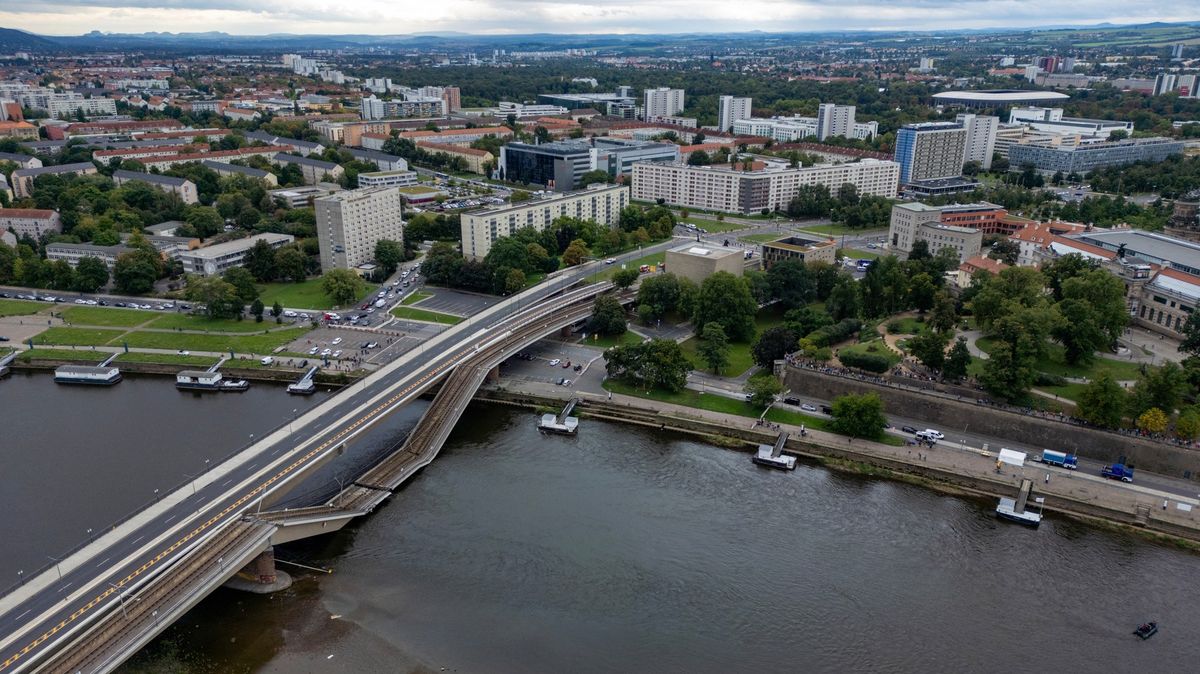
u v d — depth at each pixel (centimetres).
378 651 18488
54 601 17625
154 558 19150
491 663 18200
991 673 18262
